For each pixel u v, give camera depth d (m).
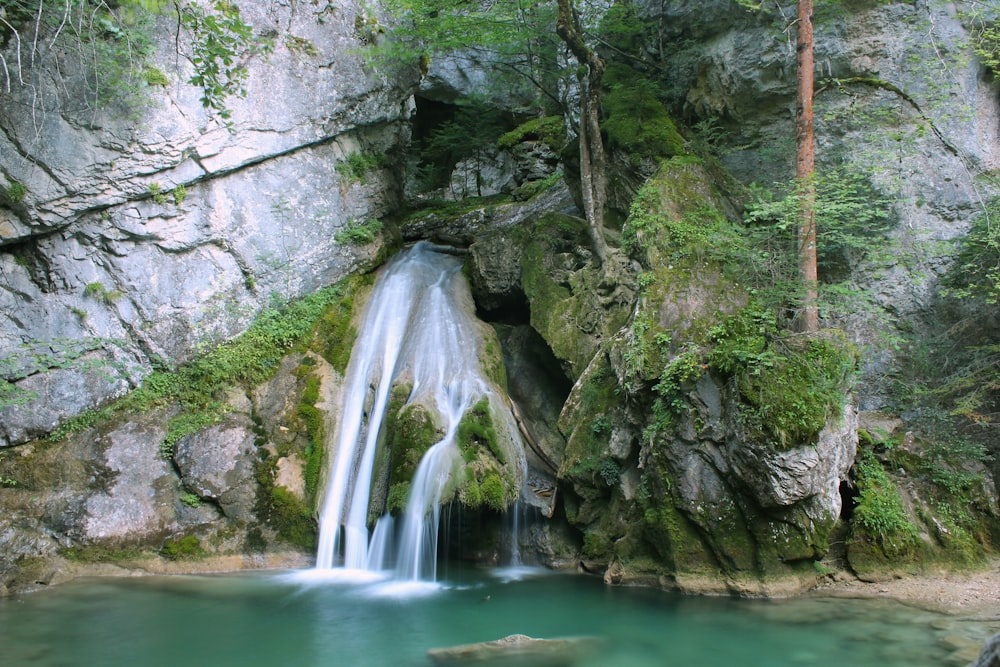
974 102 12.42
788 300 10.11
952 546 9.73
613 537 10.49
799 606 8.77
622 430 10.57
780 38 13.09
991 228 10.87
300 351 13.02
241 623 8.49
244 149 12.92
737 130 14.13
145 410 11.73
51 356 11.31
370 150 15.59
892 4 12.45
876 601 8.89
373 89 15.03
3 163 10.85
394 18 15.38
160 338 12.12
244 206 13.05
